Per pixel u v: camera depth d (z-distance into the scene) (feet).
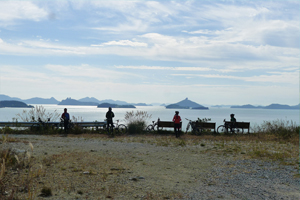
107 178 20.97
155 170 24.75
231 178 22.45
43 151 32.65
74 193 17.07
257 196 17.74
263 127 66.39
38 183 18.70
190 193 18.01
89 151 34.78
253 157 32.35
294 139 51.49
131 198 16.55
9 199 14.97
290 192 18.75
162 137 58.65
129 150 37.40
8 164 22.40
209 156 33.37
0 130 60.08
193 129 66.69
